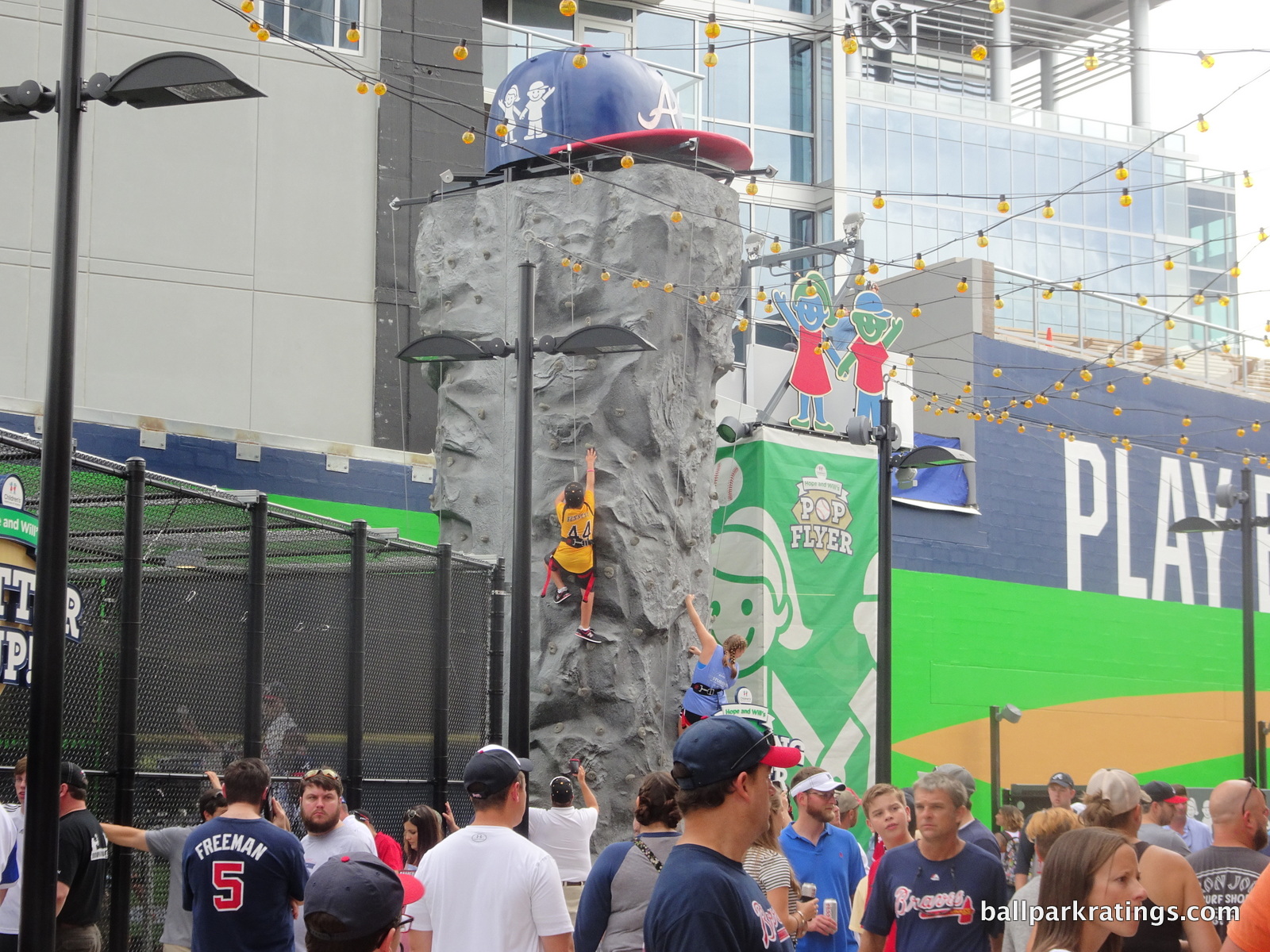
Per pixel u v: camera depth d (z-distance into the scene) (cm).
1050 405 3153
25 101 907
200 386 2414
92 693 1106
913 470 2777
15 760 1053
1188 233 5428
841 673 2508
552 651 1820
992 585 2897
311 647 1291
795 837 930
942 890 759
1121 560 3180
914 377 3209
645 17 3397
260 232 2491
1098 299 3912
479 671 1571
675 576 1875
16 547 959
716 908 448
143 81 904
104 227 2398
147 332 2397
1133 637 3131
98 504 1261
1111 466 3212
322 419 2481
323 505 2139
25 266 2375
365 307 2539
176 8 2491
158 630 1166
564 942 672
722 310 1947
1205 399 3459
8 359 2347
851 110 4772
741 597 2422
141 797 1084
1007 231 4994
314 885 403
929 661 2759
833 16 3644
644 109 1922
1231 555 3409
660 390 1861
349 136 2567
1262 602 3472
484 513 1900
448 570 1464
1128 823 771
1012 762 2858
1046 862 605
